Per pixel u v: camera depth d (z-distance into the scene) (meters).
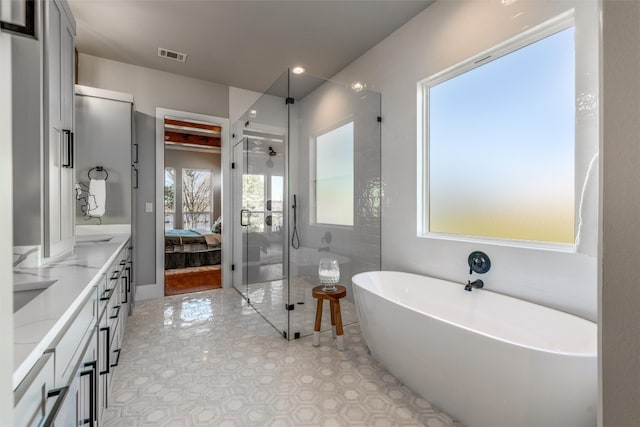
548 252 1.77
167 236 5.21
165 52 3.15
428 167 2.64
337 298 2.31
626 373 0.42
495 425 1.36
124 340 2.43
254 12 2.50
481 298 2.05
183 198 7.66
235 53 3.16
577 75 1.62
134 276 3.29
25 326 0.71
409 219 2.69
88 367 1.09
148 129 3.49
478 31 2.13
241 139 3.85
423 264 2.55
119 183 2.96
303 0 2.37
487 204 2.21
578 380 1.17
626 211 0.42
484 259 2.08
